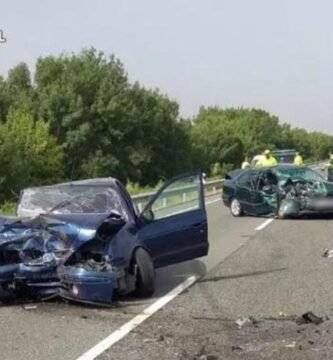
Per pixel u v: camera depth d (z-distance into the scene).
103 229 9.00
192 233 10.56
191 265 12.19
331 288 9.77
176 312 8.36
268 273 11.22
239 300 9.05
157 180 65.31
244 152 93.56
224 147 86.31
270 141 118.75
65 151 58.62
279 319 7.91
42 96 59.34
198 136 83.00
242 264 12.24
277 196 20.89
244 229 18.36
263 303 8.83
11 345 6.92
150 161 63.31
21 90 62.59
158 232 9.98
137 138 62.53
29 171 45.94
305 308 8.48
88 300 8.57
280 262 12.41
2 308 8.73
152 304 8.85
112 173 59.53
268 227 18.67
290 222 19.91
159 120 65.06
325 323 7.64
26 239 8.82
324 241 15.32
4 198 40.50
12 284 8.80
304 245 14.74
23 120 51.81
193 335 7.21
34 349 6.75
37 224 8.94
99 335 7.27
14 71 64.56
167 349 6.65
